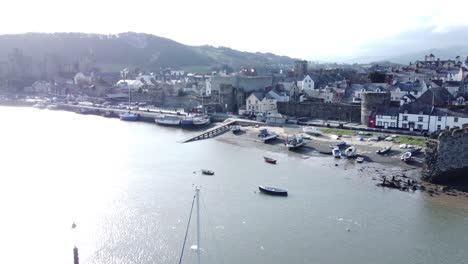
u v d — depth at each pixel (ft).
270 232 155.43
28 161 269.64
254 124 377.91
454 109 305.32
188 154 288.92
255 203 184.96
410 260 135.44
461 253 139.54
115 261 136.77
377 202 184.96
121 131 400.88
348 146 284.41
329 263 133.59
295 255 138.51
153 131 399.85
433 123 299.79
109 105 582.35
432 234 153.17
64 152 298.35
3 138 357.41
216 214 172.76
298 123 364.79
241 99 472.44
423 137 286.87
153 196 195.83
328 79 570.87
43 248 146.20
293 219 167.02
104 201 190.19
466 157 206.08
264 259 135.85
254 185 211.20
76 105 587.68
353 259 135.95
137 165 256.73
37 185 216.33
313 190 202.28
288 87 480.23
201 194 197.67
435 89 370.53
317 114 397.60
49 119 489.26
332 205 181.78
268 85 508.53
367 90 452.35
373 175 226.79
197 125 410.72
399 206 180.14
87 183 218.59
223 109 470.80
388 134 302.04
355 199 189.06
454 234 152.87
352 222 163.73
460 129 207.72
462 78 469.98
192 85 628.69
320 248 143.13
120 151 301.22
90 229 160.66
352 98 442.09
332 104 385.91
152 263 134.82
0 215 175.52
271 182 216.13
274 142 315.37
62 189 209.05
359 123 355.56
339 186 208.23
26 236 155.33
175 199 191.11
